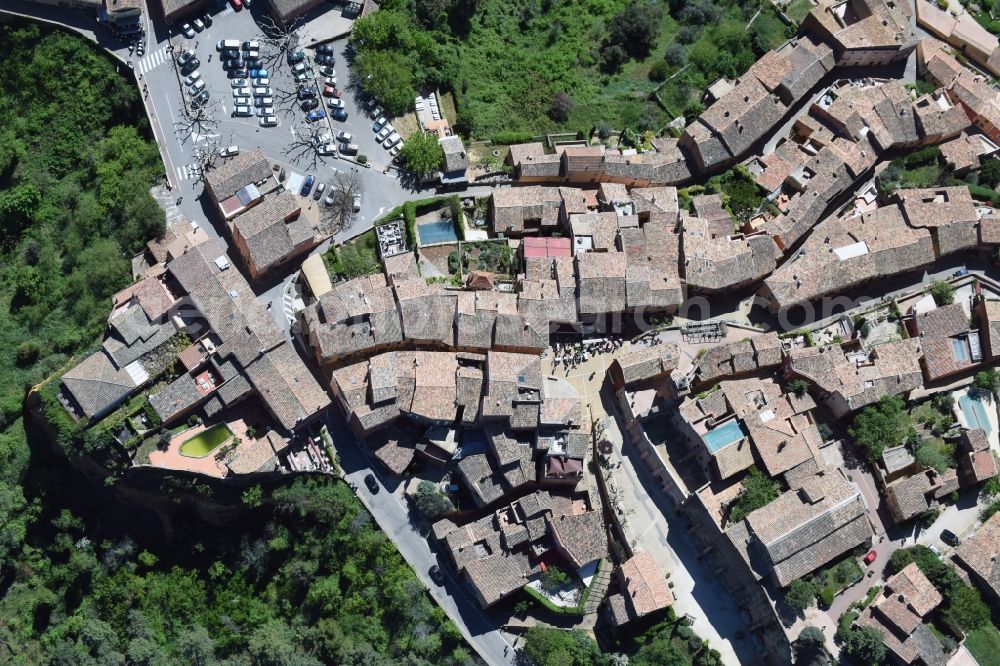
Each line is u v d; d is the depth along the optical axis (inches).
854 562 5999.0
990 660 5831.7
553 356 6412.4
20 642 6210.6
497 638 5974.4
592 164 6732.3
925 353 6437.0
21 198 6653.5
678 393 6156.5
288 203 6427.2
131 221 6461.6
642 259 6486.2
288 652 5871.1
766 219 6801.2
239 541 6215.6
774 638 5871.1
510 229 6643.7
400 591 5880.9
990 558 5989.2
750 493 5974.4
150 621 6186.0
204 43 6889.8
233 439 6077.8
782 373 6373.0
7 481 6343.5
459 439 6136.8
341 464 6161.4
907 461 6235.2
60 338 6422.2
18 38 6825.8
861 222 6747.1
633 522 6166.3
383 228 6584.6
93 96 6825.8
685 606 6038.4
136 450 6008.9
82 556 6289.4
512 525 5974.4
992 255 6830.7
